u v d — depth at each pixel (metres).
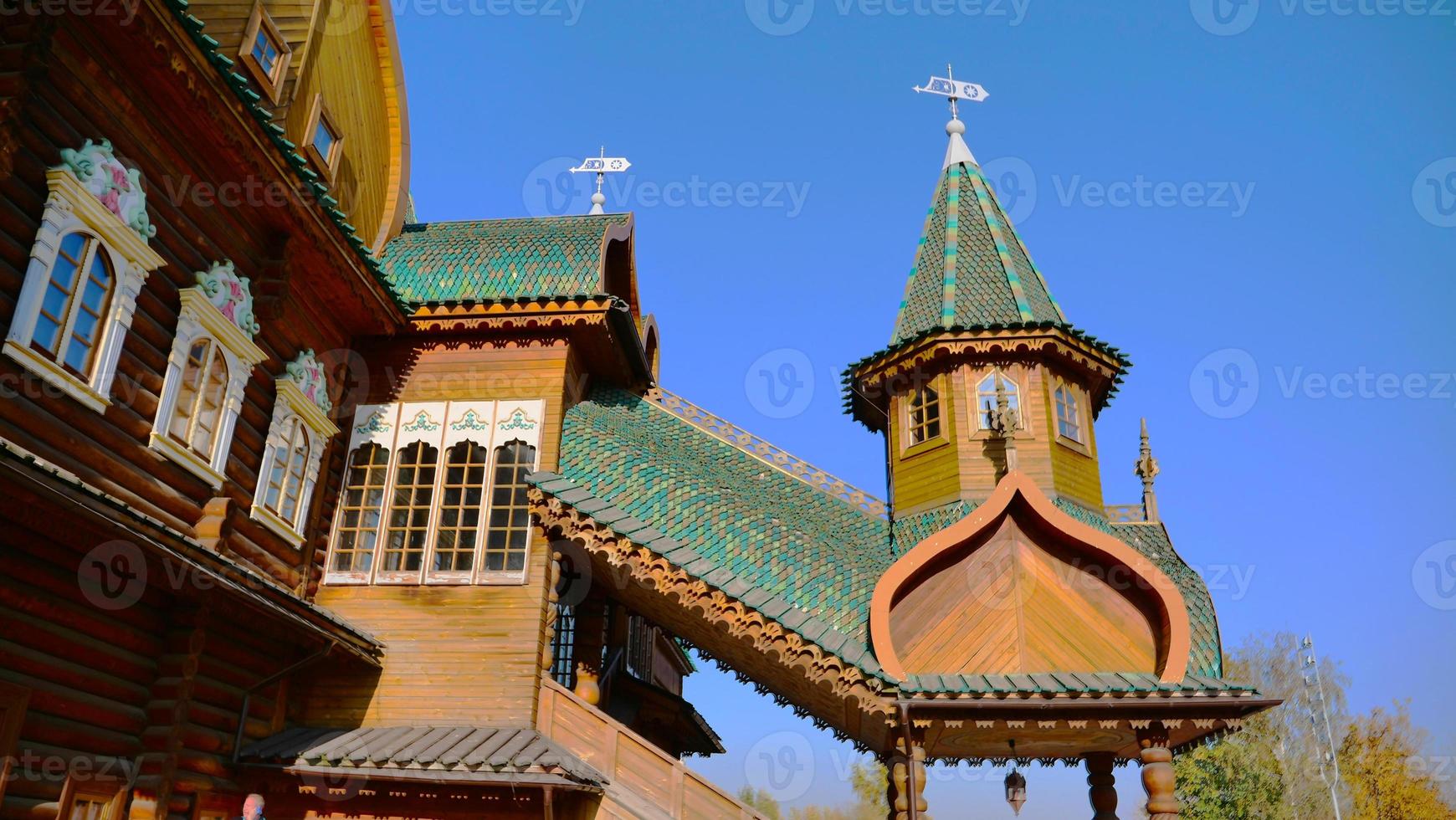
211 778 10.05
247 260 10.73
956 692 10.87
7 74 7.05
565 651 15.72
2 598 7.47
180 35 8.12
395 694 11.77
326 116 12.73
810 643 10.97
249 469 10.92
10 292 7.30
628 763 11.23
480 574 12.23
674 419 15.64
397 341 13.70
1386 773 39.53
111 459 8.39
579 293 13.14
